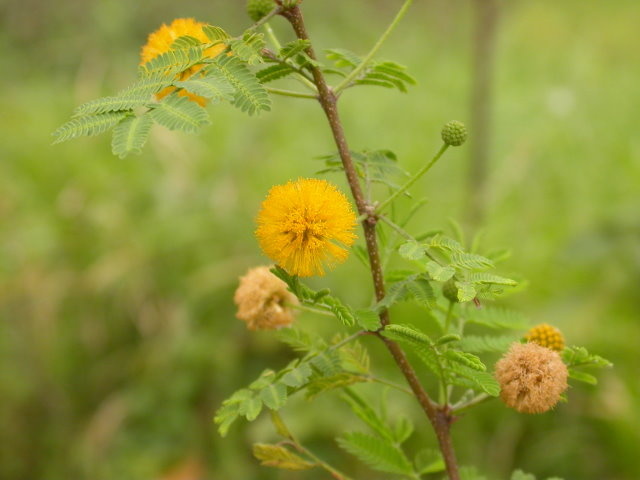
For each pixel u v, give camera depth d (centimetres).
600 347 39
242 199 51
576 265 45
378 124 63
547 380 19
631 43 82
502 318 22
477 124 50
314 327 40
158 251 48
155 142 55
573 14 90
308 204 19
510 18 89
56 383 44
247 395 20
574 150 58
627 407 37
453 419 21
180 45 18
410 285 20
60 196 53
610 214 47
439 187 54
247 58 18
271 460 21
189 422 42
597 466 36
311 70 20
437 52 83
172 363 43
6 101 71
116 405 42
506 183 53
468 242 46
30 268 47
